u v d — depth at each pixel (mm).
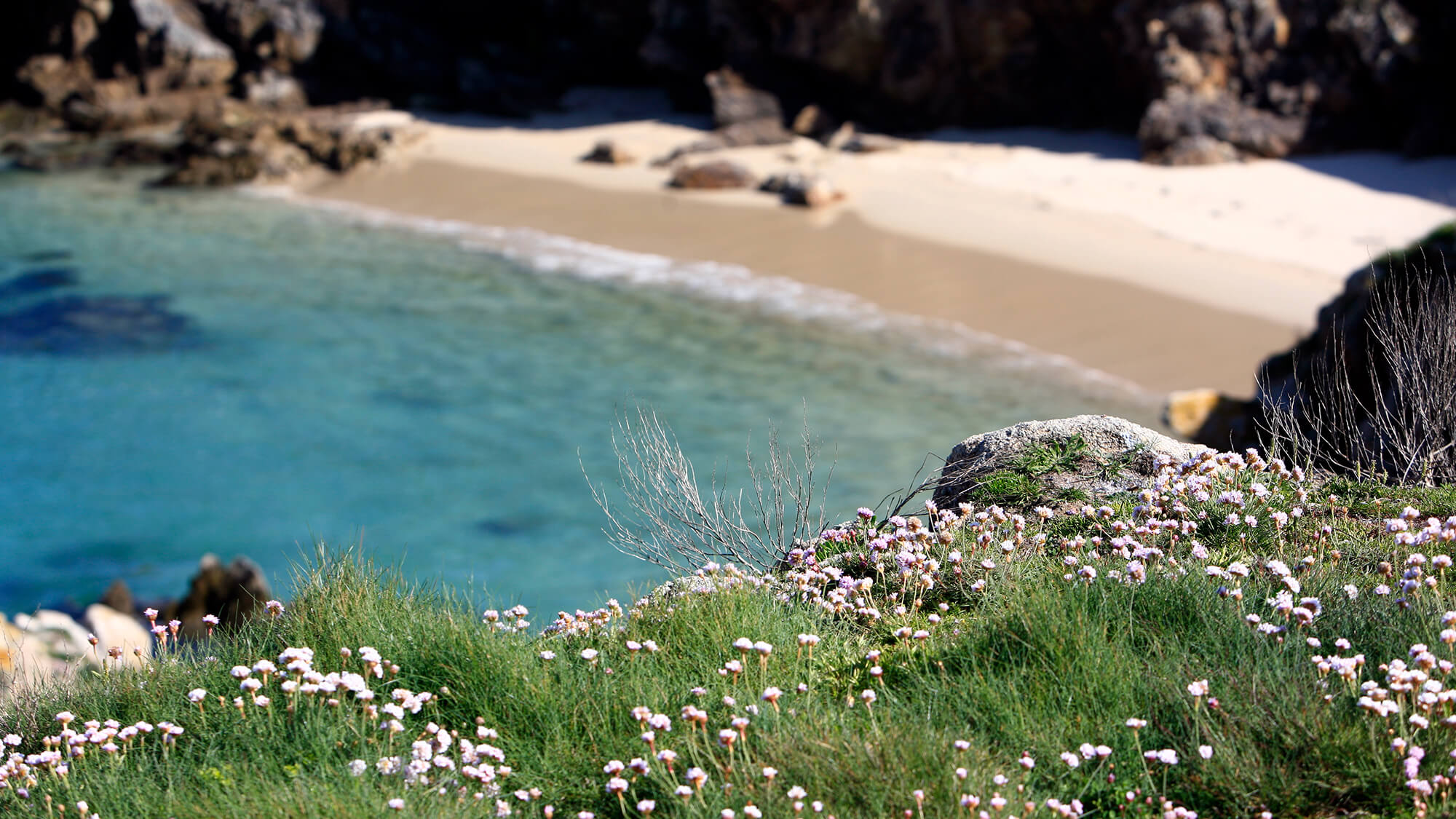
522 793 3672
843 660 4605
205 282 31250
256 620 5098
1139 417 20812
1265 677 3828
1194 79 38188
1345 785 3428
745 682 4266
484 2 55250
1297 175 35125
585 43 54906
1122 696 3900
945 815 3357
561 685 4328
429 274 31688
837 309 27781
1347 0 36281
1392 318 7531
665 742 3920
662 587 5305
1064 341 24922
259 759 3871
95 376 24828
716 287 29766
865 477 18562
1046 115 44312
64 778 3936
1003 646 4258
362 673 4492
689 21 49156
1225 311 25328
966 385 23062
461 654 4449
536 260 32594
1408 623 4062
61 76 51781
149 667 4711
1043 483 5996
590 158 43375
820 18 44219
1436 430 6305
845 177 39156
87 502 19266
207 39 52531
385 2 54250
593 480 19609
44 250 33938
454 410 22906
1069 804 3469
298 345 26656
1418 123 35219
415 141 45938
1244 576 4492
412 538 17625
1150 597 4438
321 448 21266
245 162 42906
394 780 3758
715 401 22641
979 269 29406
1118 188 35594
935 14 43250
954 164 39938
